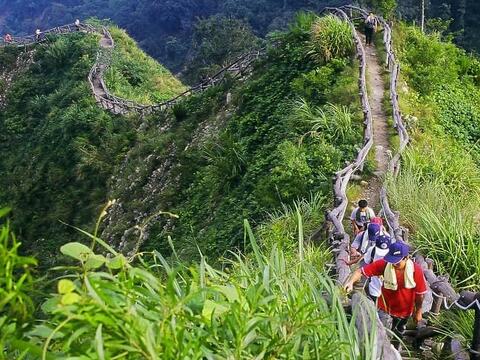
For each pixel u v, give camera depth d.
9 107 42.09
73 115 33.28
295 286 4.65
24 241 28.61
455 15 64.06
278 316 3.57
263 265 4.32
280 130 18.08
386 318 6.42
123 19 121.88
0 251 2.52
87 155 29.17
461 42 62.88
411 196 11.12
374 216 9.70
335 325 4.09
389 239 6.76
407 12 59.16
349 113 16.02
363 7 29.12
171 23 109.56
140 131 28.55
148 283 3.04
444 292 7.20
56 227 27.78
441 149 15.23
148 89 39.59
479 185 13.54
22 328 2.63
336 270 7.63
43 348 2.49
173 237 18.42
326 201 12.12
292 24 24.70
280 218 11.63
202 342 3.00
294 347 3.36
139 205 22.92
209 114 24.64
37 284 2.98
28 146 37.38
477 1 65.25
